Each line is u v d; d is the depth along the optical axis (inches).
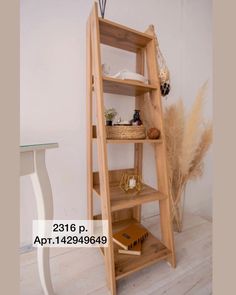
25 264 39.4
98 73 32.4
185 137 55.8
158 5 55.8
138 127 37.4
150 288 34.6
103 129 32.4
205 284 35.5
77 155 46.9
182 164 55.6
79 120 46.3
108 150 51.4
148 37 39.0
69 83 44.2
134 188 43.9
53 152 44.1
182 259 42.0
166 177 39.3
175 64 61.6
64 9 42.1
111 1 47.5
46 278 30.2
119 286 34.8
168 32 58.8
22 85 39.4
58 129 44.1
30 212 42.9
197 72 67.3
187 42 63.6
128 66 51.4
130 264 35.6
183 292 33.9
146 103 48.6
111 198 37.8
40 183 26.7
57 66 42.5
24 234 42.8
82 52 45.0
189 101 66.3
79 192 48.2
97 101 33.7
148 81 42.2
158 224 56.7
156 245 41.6
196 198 73.2
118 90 43.4
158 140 38.6
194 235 51.9
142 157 55.2
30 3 38.7
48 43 41.1
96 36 32.4
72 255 43.0
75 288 34.2
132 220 53.2
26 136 40.7
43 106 41.9
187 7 62.3
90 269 38.8
